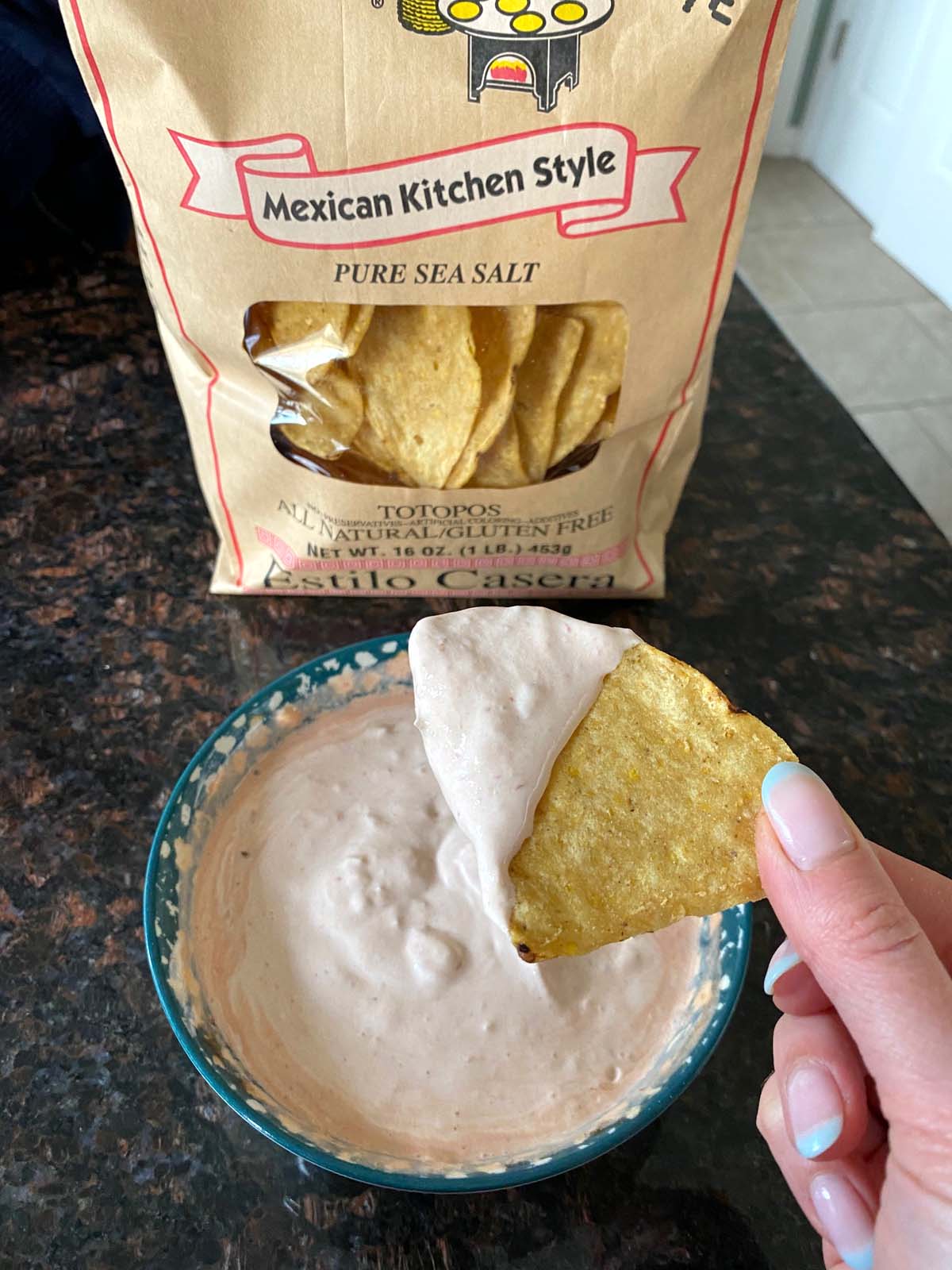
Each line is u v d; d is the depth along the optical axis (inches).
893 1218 16.7
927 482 50.3
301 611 32.5
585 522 29.7
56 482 35.7
